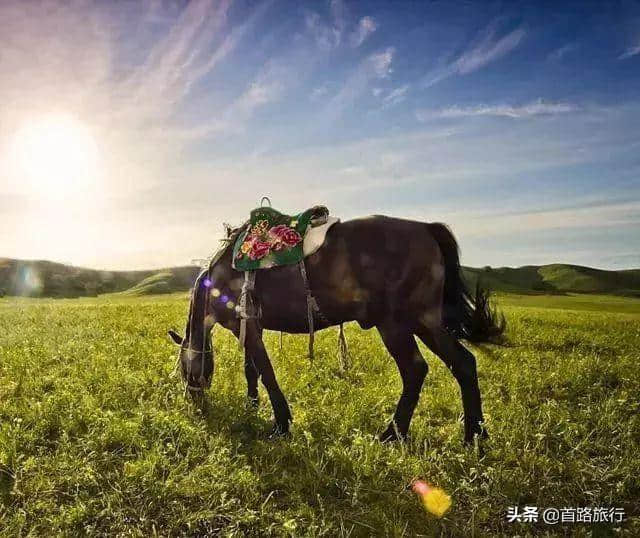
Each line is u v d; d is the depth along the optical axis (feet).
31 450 18.63
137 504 15.40
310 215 20.54
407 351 19.80
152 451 18.02
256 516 14.85
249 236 20.74
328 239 19.90
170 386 25.64
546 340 42.52
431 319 19.85
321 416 22.12
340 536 13.84
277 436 20.22
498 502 16.03
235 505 15.52
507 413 22.53
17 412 21.62
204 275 22.61
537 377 28.84
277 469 17.62
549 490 16.66
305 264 19.85
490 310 20.79
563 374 29.40
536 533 14.80
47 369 29.35
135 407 22.91
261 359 20.77
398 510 15.48
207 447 19.22
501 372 30.07
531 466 17.56
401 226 20.15
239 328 21.67
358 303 19.80
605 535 14.78
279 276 20.17
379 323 19.92
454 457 18.10
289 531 14.06
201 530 14.70
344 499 16.15
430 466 17.61
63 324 49.52
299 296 19.99
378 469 17.63
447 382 27.55
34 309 68.44
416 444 19.45
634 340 44.29
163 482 16.20
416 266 19.60
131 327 45.98
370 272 19.52
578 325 57.72
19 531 13.98
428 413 23.27
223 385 26.50
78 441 19.07
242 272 20.93
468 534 14.51
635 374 29.71
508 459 18.39
